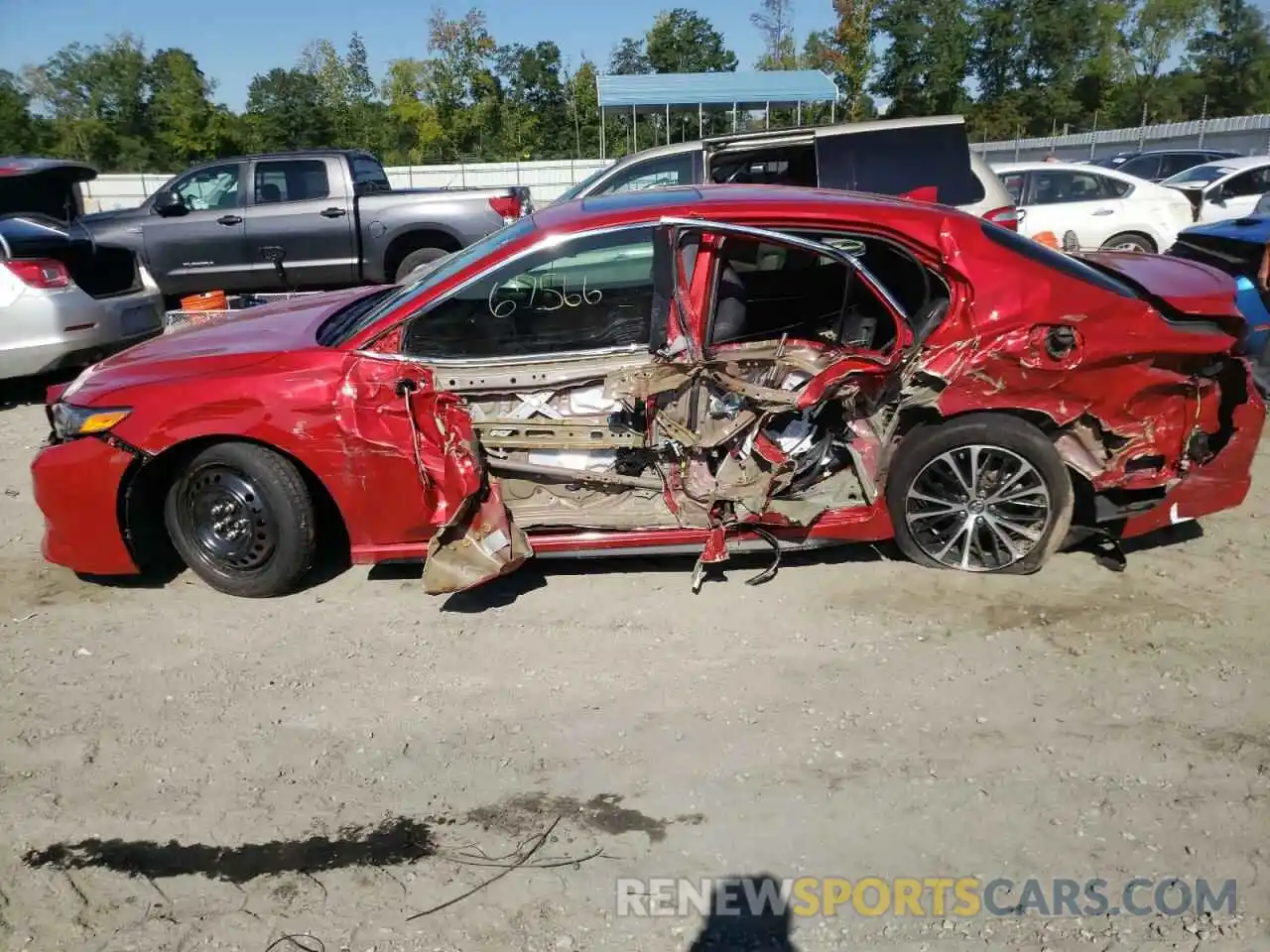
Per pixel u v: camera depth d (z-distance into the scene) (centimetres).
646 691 351
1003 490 403
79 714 349
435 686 360
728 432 393
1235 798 288
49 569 471
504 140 3981
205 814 295
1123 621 385
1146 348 379
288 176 1091
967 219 395
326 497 452
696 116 3388
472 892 262
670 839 279
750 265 408
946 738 319
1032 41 4822
